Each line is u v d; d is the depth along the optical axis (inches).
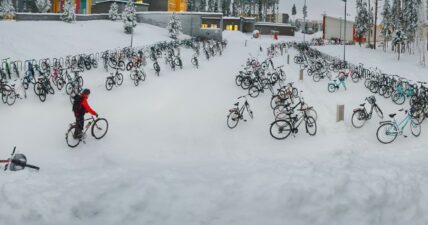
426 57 1782.7
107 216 197.8
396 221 211.9
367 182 229.8
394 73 1158.3
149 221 196.2
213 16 2363.4
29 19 1583.4
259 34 3176.7
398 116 524.1
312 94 660.7
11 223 191.0
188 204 207.2
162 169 298.2
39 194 209.5
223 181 233.3
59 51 1097.4
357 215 207.5
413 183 240.5
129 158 348.5
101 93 602.9
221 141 410.6
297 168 264.1
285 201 210.5
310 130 443.2
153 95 601.0
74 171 291.0
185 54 1400.1
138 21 2396.7
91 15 2003.0
